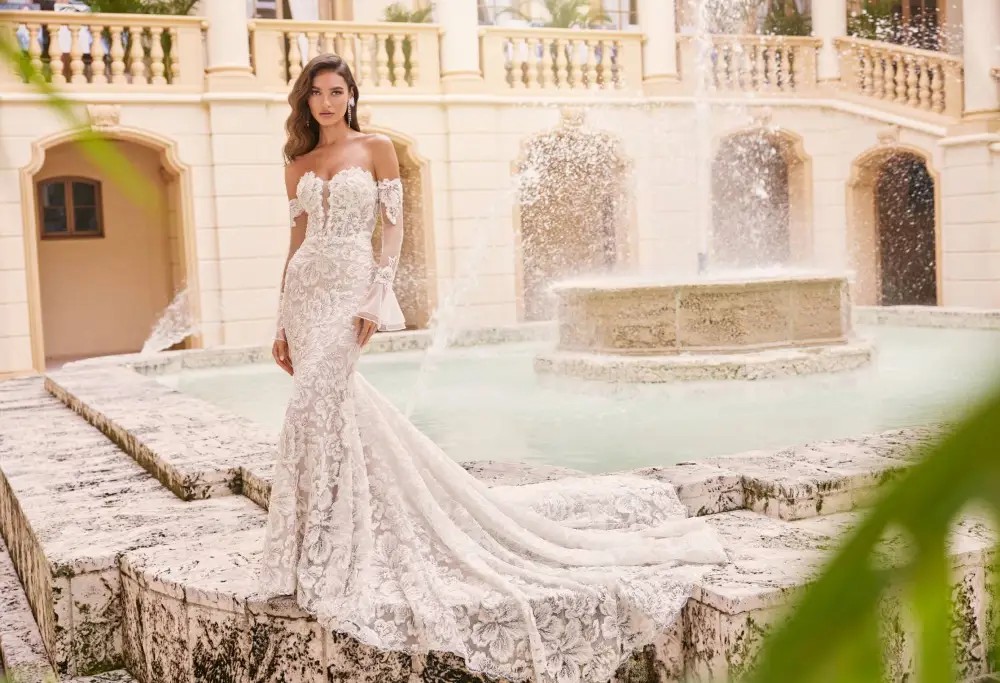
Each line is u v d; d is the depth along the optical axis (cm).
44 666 394
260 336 1580
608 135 1778
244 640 325
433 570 326
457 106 1684
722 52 1855
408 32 1664
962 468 26
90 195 1825
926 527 26
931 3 1983
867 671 26
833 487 412
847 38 1881
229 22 1535
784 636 27
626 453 614
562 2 1808
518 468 466
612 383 880
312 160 341
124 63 1543
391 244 336
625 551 349
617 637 322
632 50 1806
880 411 738
